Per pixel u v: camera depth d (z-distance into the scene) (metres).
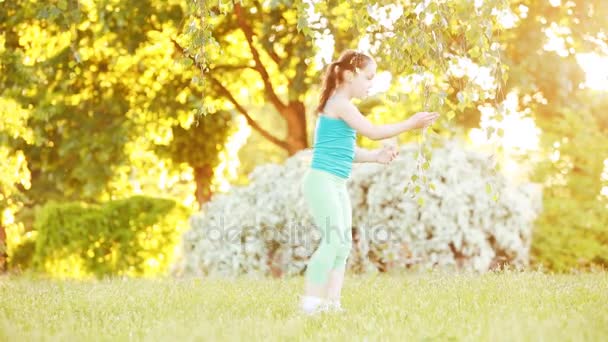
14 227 15.98
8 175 13.85
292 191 10.85
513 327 4.21
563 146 10.85
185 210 13.37
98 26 14.43
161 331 4.54
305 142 16.80
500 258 10.45
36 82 14.92
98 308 5.87
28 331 4.75
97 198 16.38
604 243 10.59
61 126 15.59
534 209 10.58
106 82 15.96
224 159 17.64
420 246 10.22
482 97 5.66
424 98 5.71
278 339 4.21
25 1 14.56
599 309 5.17
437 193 10.20
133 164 16.81
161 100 15.62
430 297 6.07
